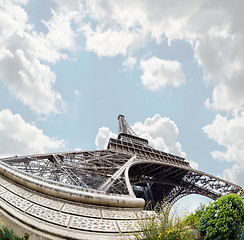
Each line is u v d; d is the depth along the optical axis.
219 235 12.30
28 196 11.63
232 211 12.87
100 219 10.66
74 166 23.73
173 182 58.47
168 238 8.29
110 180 20.12
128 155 44.72
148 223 9.16
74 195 12.15
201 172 57.91
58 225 8.98
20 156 21.23
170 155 67.62
